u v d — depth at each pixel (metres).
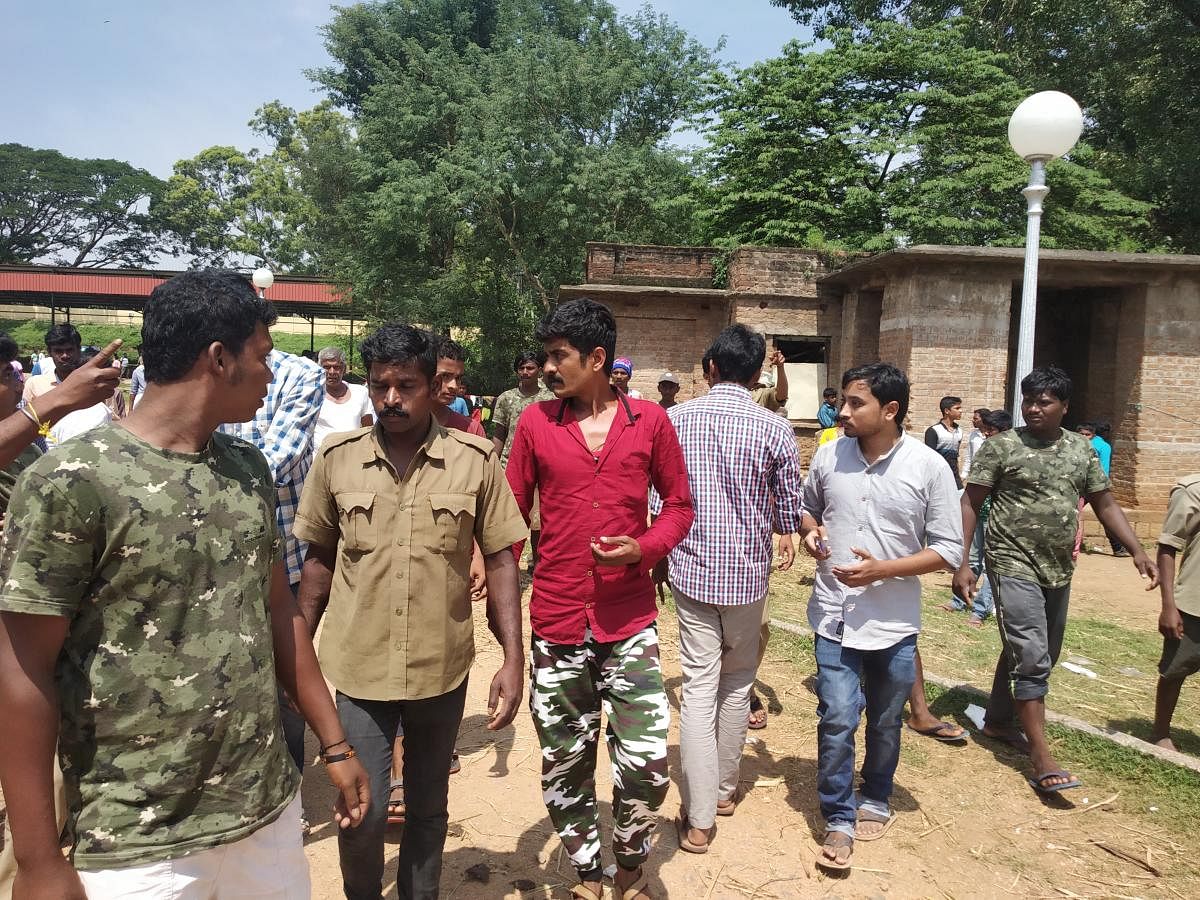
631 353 15.56
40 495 1.44
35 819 1.42
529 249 24.16
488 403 20.48
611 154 23.50
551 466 2.82
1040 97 5.46
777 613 6.77
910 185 16.62
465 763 4.07
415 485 2.49
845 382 3.42
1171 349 11.56
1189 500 4.21
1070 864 3.35
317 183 34.22
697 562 3.30
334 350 5.27
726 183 18.75
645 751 2.76
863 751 4.34
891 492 3.34
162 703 1.55
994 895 3.13
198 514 1.59
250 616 1.69
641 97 27.89
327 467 2.54
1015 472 4.04
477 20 33.41
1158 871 3.29
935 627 6.79
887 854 3.38
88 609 1.51
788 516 3.44
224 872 1.65
